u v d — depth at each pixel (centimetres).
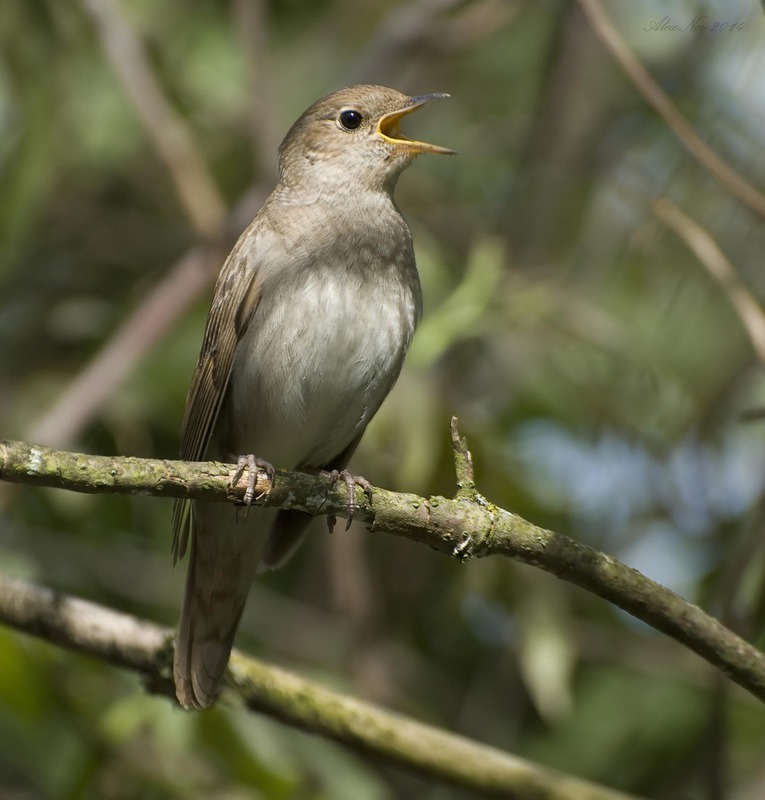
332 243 820
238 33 1163
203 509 808
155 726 889
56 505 1075
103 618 773
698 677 1070
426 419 951
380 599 1139
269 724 936
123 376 988
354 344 810
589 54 1205
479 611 1142
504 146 1293
